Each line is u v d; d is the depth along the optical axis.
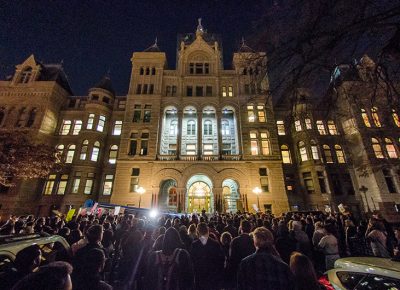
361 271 4.76
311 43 7.00
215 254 5.01
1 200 26.11
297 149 31.05
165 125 33.59
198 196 30.52
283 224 8.23
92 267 2.96
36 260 3.49
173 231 4.36
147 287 3.88
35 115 31.36
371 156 26.16
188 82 35.09
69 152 31.77
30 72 34.19
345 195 28.12
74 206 27.69
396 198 25.67
